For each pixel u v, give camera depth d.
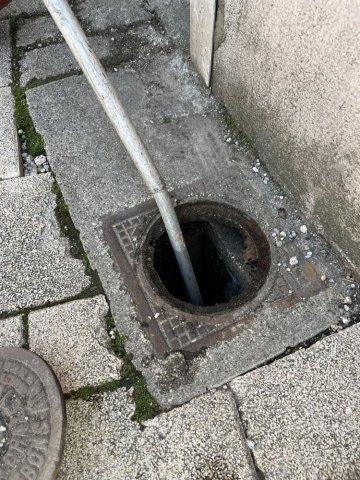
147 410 1.61
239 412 1.59
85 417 1.60
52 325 1.81
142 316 1.80
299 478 1.46
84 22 2.92
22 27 2.96
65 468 1.51
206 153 2.27
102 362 1.71
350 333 1.73
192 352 1.71
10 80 2.68
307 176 1.89
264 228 2.03
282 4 1.58
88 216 2.09
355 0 1.28
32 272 1.96
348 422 1.55
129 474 1.49
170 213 1.75
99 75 1.42
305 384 1.63
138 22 2.89
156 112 2.44
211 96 2.51
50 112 2.48
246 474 1.47
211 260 2.34
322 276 1.87
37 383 1.54
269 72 1.86
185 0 2.94
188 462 1.50
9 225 2.09
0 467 1.44
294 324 1.76
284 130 1.93
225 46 2.14
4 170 2.28
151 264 1.93
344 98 1.48
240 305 1.81
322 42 1.48
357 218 1.69
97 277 1.92
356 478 1.46
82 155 2.29
